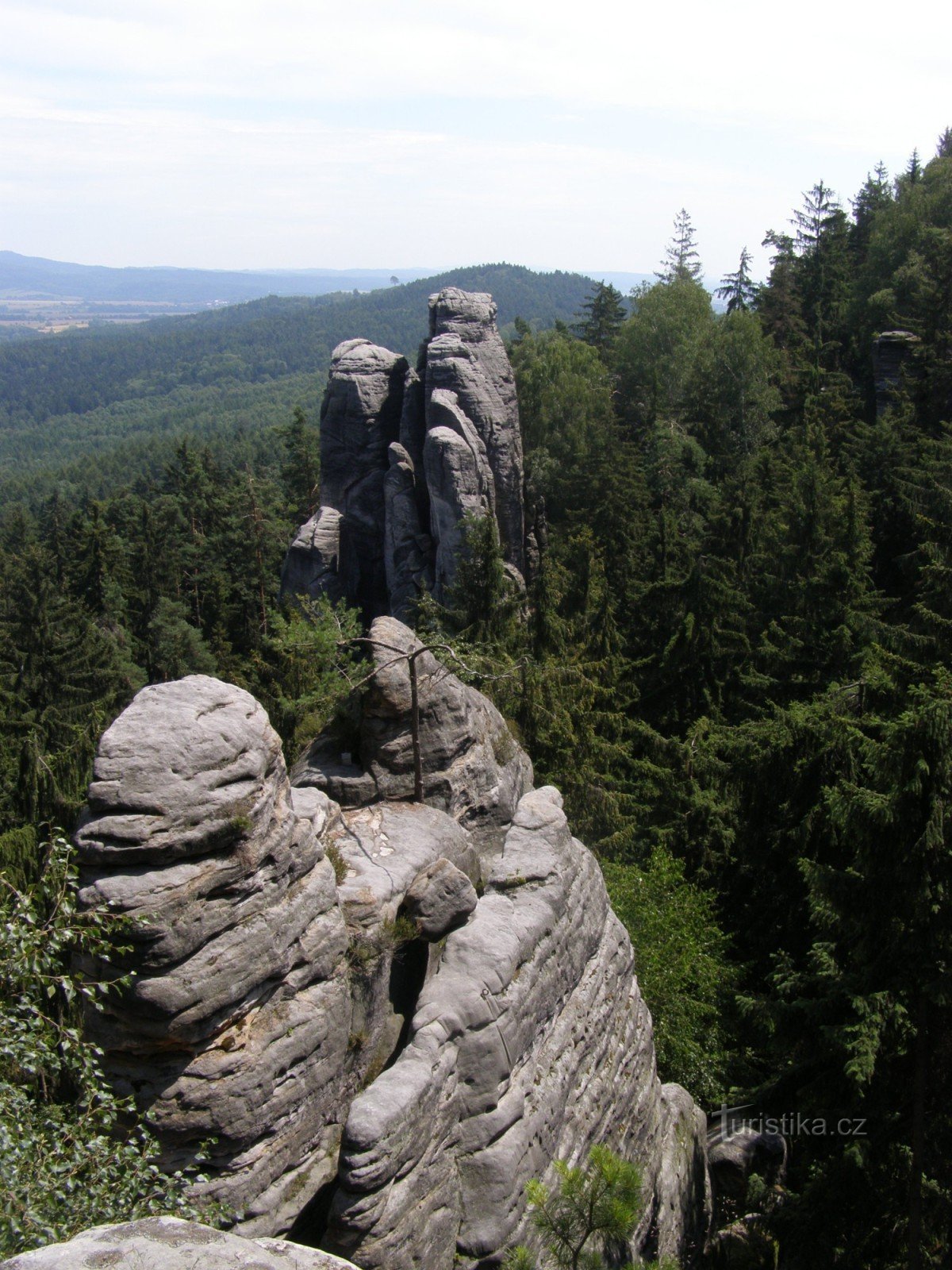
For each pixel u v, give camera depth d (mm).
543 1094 13977
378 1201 11023
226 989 10859
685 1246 17047
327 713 24406
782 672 37125
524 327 95812
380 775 17188
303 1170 11797
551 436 74750
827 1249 16906
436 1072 12188
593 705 35781
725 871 29016
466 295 61688
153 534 86062
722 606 39656
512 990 13836
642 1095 17125
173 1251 7387
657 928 24047
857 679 31156
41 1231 9359
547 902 15414
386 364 63375
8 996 10625
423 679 17656
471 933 14312
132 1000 10359
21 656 56906
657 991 23016
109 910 10242
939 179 82000
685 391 79688
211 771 10992
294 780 17375
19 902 10352
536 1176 13227
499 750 20125
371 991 13438
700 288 90375
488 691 32188
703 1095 22531
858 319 79938
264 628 75625
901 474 45312
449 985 13312
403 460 60594
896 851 16203
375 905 13797
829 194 93188
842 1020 17453
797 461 53031
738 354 72875
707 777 31484
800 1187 20109
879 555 45688
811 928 25844
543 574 43531
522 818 17156
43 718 52281
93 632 60031
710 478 65875
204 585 82500
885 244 80312
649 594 41156
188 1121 10734
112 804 10547
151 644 72375
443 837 16156
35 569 60188
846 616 35062
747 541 47844
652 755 34531
